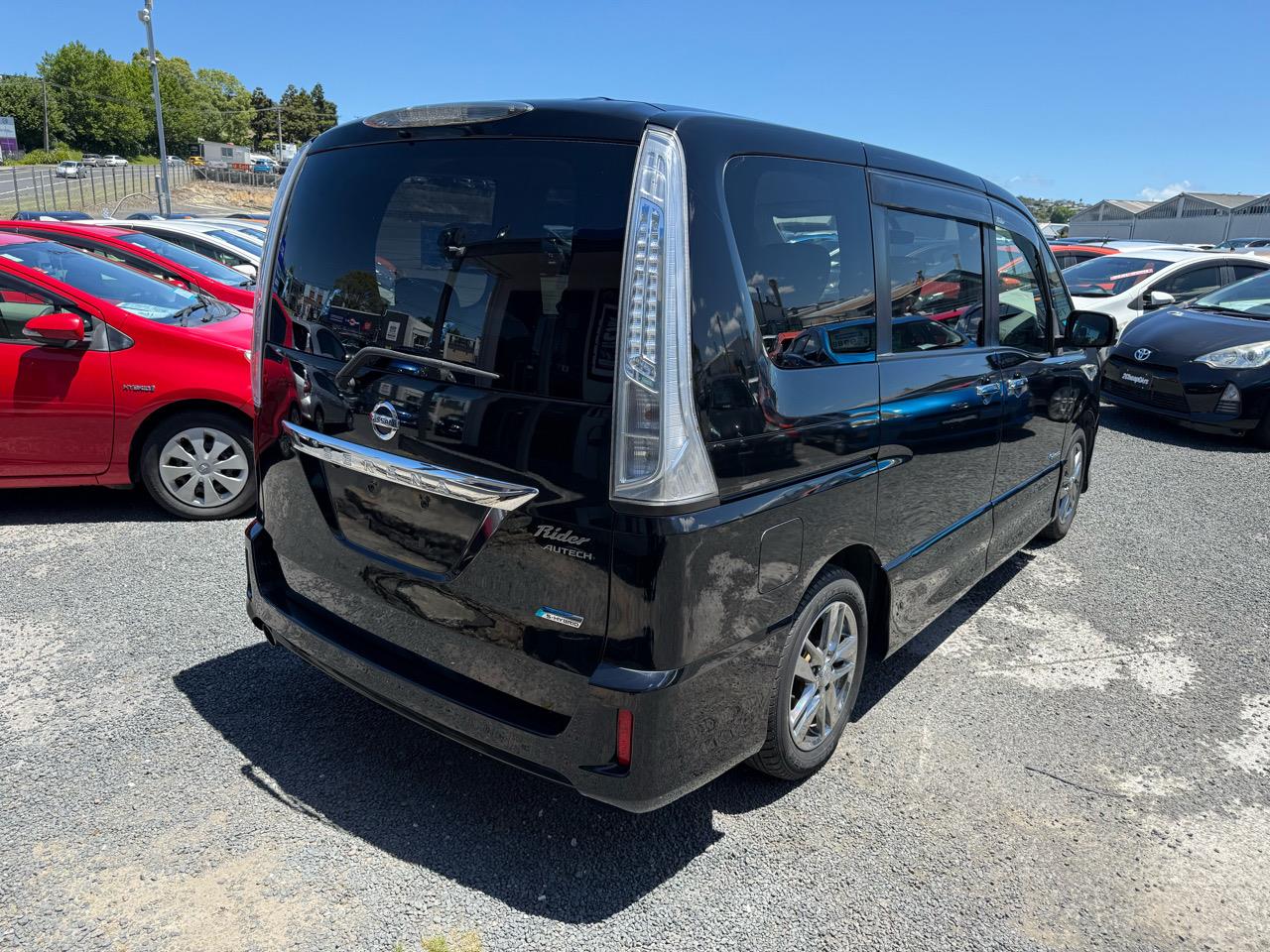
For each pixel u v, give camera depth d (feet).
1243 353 25.34
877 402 9.12
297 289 8.91
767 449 7.52
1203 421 25.82
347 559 8.52
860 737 10.53
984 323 11.88
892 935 7.51
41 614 12.61
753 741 8.14
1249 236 201.77
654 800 7.11
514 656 7.32
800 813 9.05
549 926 7.43
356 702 10.69
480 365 7.20
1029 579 15.69
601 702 6.89
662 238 6.68
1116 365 28.43
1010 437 12.61
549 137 7.17
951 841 8.74
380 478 8.01
